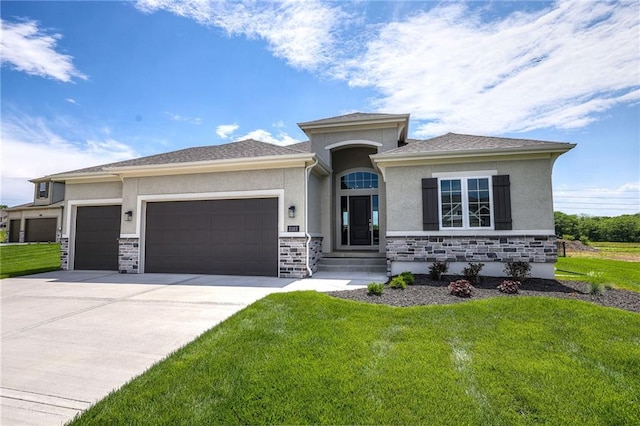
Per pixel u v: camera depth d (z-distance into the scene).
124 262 11.80
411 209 10.24
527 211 9.45
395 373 3.74
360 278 10.13
